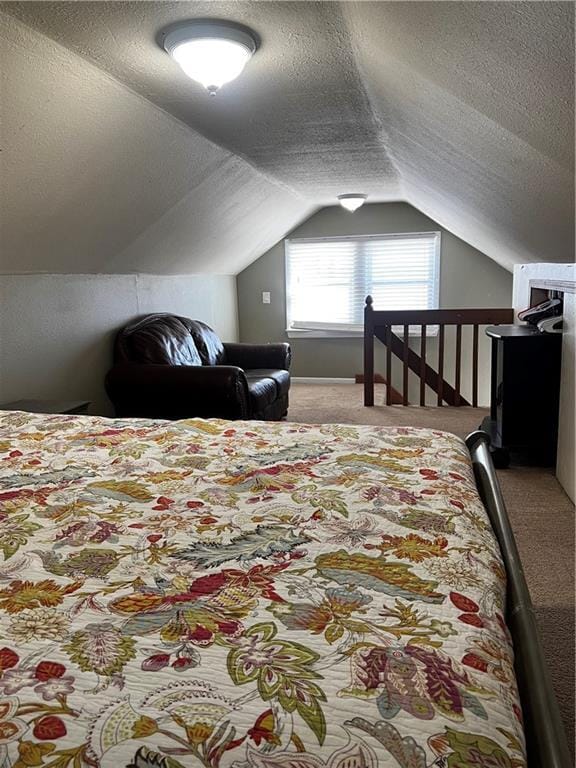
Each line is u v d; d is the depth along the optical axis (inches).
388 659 30.7
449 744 25.7
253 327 275.4
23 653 32.2
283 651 31.7
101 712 27.9
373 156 151.5
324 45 79.8
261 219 217.2
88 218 126.7
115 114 99.3
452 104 69.2
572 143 58.6
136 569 41.5
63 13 70.3
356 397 233.9
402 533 45.8
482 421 171.0
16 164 94.5
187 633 33.6
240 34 75.7
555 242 109.4
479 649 31.7
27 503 54.2
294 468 62.4
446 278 250.7
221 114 112.0
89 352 158.9
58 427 81.8
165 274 200.7
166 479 60.2
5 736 26.6
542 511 115.8
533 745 28.0
